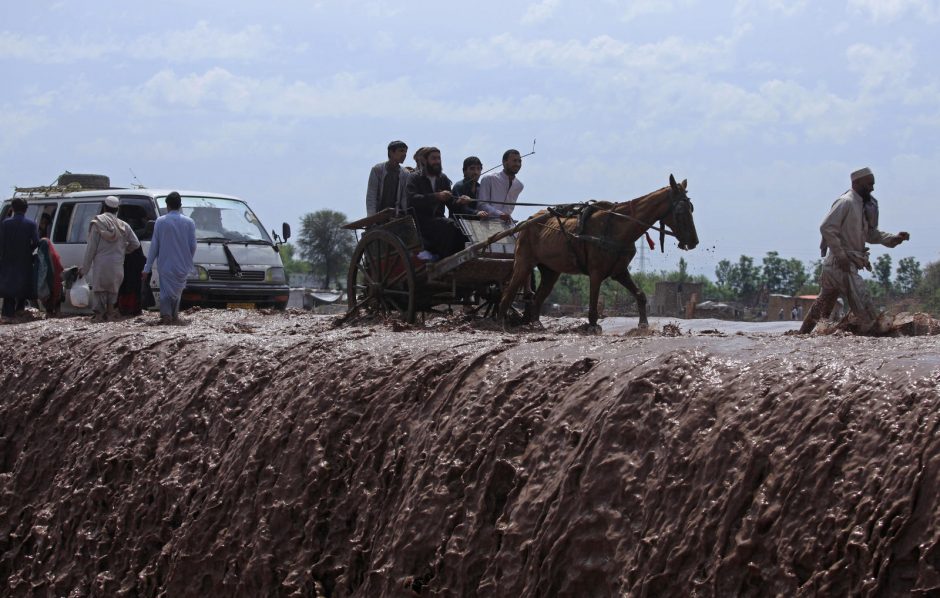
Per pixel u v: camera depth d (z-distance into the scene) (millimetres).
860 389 4898
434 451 6562
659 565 5031
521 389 6516
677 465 5242
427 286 11430
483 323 11297
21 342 11891
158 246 13289
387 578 6289
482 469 6207
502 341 7594
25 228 15945
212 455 8320
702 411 5371
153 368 9797
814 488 4688
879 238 9039
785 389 5141
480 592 5805
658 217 10477
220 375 8961
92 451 9492
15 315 16094
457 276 11289
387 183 12273
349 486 7113
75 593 8641
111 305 14562
